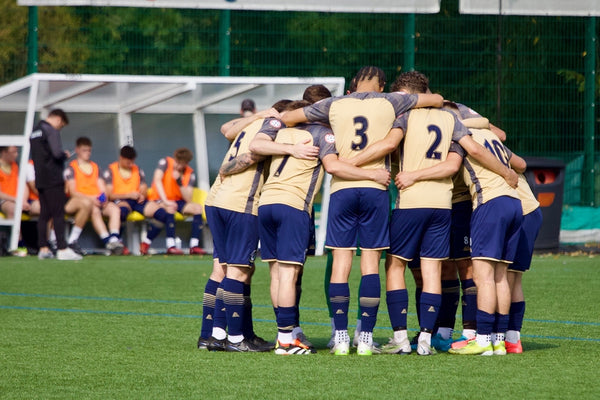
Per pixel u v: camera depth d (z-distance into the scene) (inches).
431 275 916.0
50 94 2230.6
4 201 2203.5
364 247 911.0
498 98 2522.1
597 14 2503.7
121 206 2231.8
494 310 914.1
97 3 2300.7
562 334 1069.1
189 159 2268.7
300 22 2704.2
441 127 908.6
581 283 1617.9
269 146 907.4
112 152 2324.1
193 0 2340.1
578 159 2603.3
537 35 2620.6
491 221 902.4
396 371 825.5
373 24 2662.4
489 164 906.1
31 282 1615.4
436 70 2610.7
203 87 2282.2
